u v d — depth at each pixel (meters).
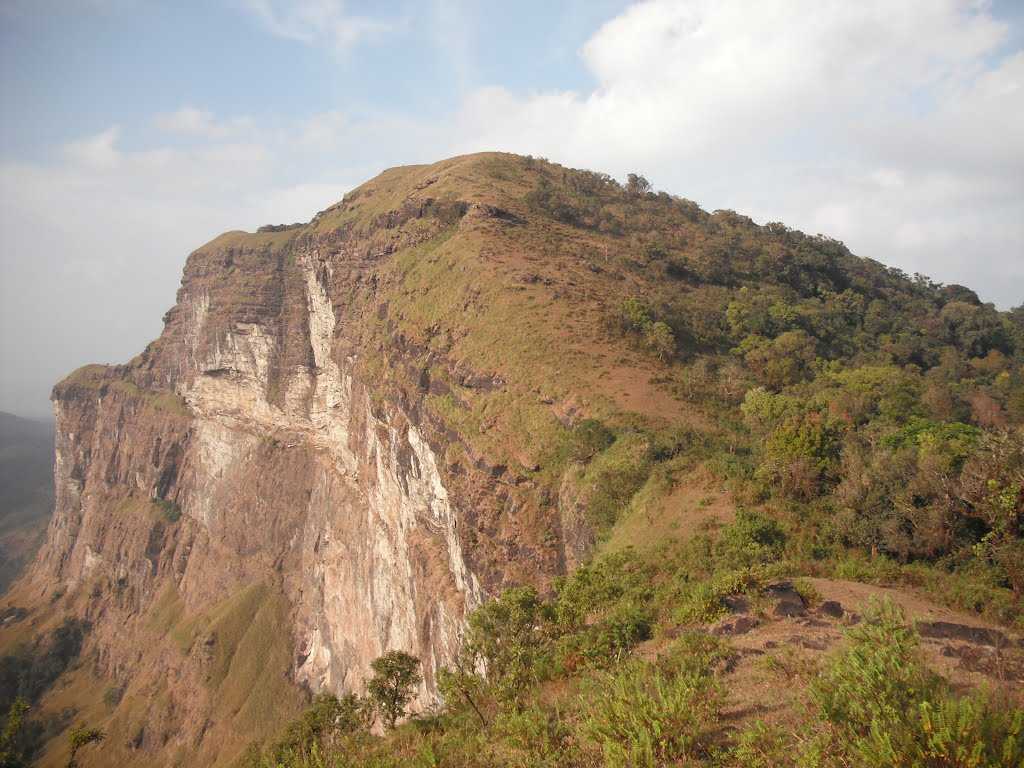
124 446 127.94
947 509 19.22
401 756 13.45
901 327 72.88
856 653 9.06
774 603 14.79
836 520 22.00
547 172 97.31
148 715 83.00
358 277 82.38
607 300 54.41
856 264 93.94
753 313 58.25
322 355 90.25
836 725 8.12
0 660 104.00
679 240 80.75
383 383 61.34
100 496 128.75
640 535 26.34
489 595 36.47
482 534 38.34
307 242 98.19
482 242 62.66
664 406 38.78
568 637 16.47
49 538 147.88
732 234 88.81
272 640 82.44
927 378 57.12
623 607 17.88
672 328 51.06
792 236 96.44
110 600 113.62
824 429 27.25
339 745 17.16
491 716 14.31
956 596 15.51
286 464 92.56
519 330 47.81
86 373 147.38
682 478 29.28
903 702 7.83
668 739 9.06
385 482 60.41
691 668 11.82
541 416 40.19
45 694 102.06
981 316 79.50
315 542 82.00
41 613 120.94
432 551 49.28
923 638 12.41
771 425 34.50
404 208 81.19
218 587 96.19
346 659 69.31
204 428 108.69
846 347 61.56
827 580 17.41
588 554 29.64
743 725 9.54
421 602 48.41
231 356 102.62
